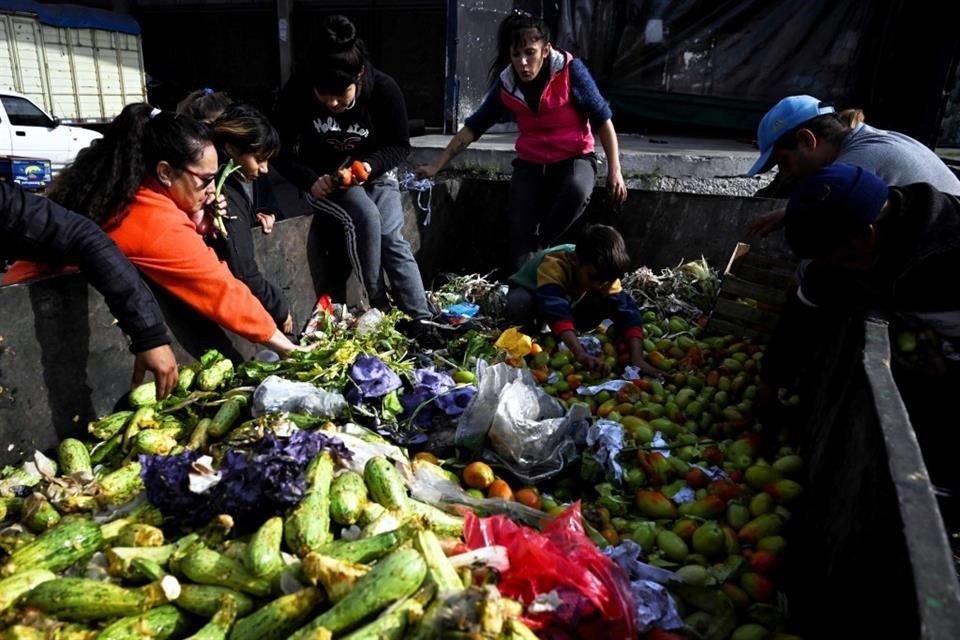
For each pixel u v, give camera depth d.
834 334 3.14
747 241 5.44
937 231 2.55
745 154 6.95
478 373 3.09
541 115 5.06
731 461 3.16
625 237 5.86
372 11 15.04
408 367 3.49
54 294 2.68
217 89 17.80
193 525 2.25
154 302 2.71
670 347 4.39
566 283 4.27
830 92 10.28
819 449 2.66
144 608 1.88
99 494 2.41
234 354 3.74
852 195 2.44
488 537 2.16
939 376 2.82
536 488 2.90
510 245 5.71
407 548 1.91
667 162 6.67
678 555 2.54
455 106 9.26
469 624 1.67
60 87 16.39
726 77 10.70
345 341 3.64
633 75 11.10
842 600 1.83
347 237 4.49
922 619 1.22
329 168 4.66
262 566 1.97
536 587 1.96
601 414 3.53
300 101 4.43
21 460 2.64
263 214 4.03
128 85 17.75
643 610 2.06
